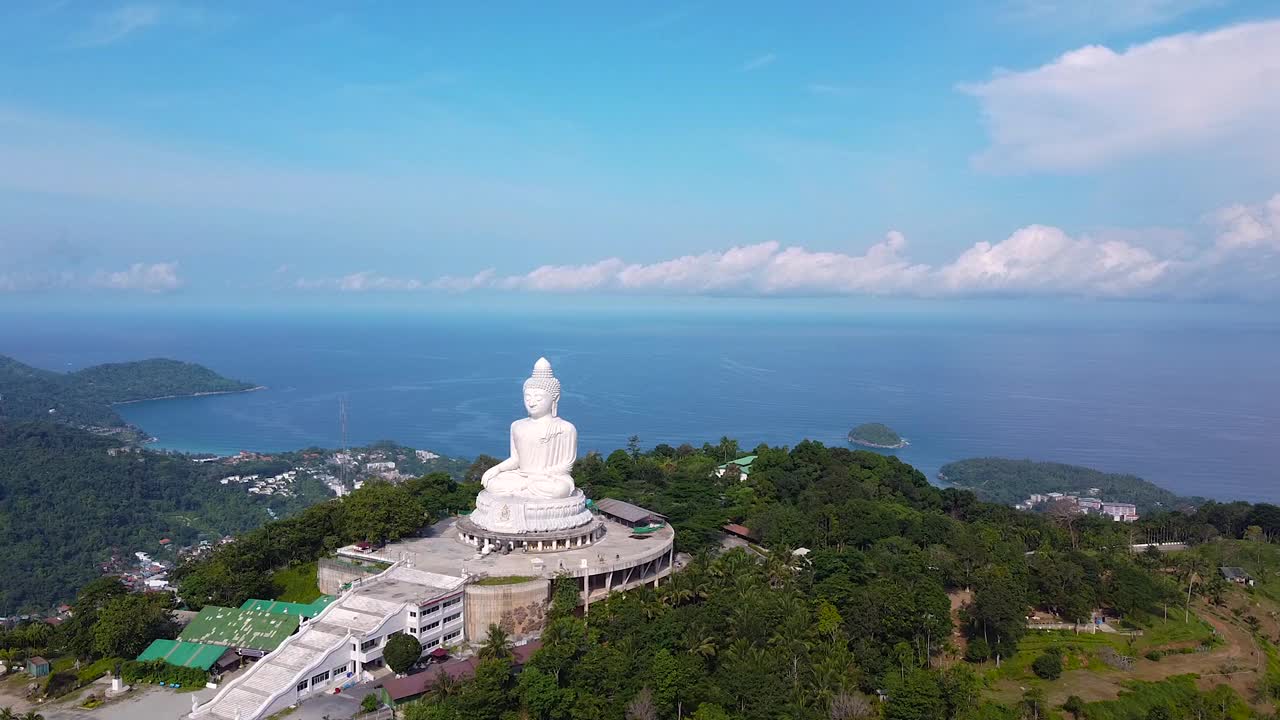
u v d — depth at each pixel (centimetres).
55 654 10281
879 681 9694
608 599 10462
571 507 12106
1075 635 11619
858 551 12362
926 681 9231
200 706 8731
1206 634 12094
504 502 12050
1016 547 13800
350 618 9856
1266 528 17700
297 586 11731
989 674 10481
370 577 10781
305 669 8888
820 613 10538
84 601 10669
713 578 10869
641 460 18425
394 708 8694
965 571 12388
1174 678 10712
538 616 10431
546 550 11856
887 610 10356
